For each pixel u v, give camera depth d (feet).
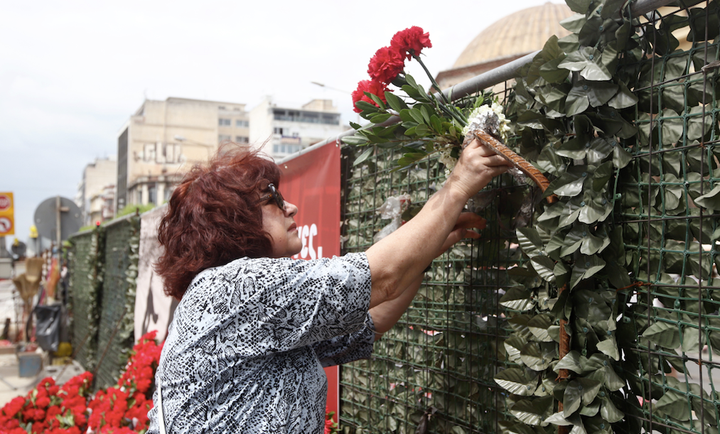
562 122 4.48
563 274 4.19
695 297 3.60
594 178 3.87
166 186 158.10
